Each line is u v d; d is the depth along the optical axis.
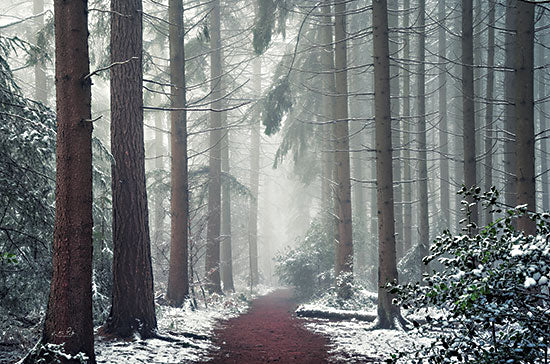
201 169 21.55
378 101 12.03
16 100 8.58
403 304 4.84
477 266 4.30
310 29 21.30
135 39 9.82
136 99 9.73
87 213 6.65
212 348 9.16
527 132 10.23
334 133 17.02
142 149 9.76
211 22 20.97
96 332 9.19
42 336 6.56
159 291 17.20
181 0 14.91
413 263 17.64
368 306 15.18
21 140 8.04
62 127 6.63
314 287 21.97
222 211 25.22
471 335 4.47
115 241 9.36
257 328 12.05
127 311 9.16
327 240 22.67
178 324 11.22
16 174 8.53
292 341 10.27
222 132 22.22
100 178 10.42
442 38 25.28
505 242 4.16
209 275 20.38
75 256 6.52
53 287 6.57
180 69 14.95
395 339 9.98
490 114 16.56
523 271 3.75
